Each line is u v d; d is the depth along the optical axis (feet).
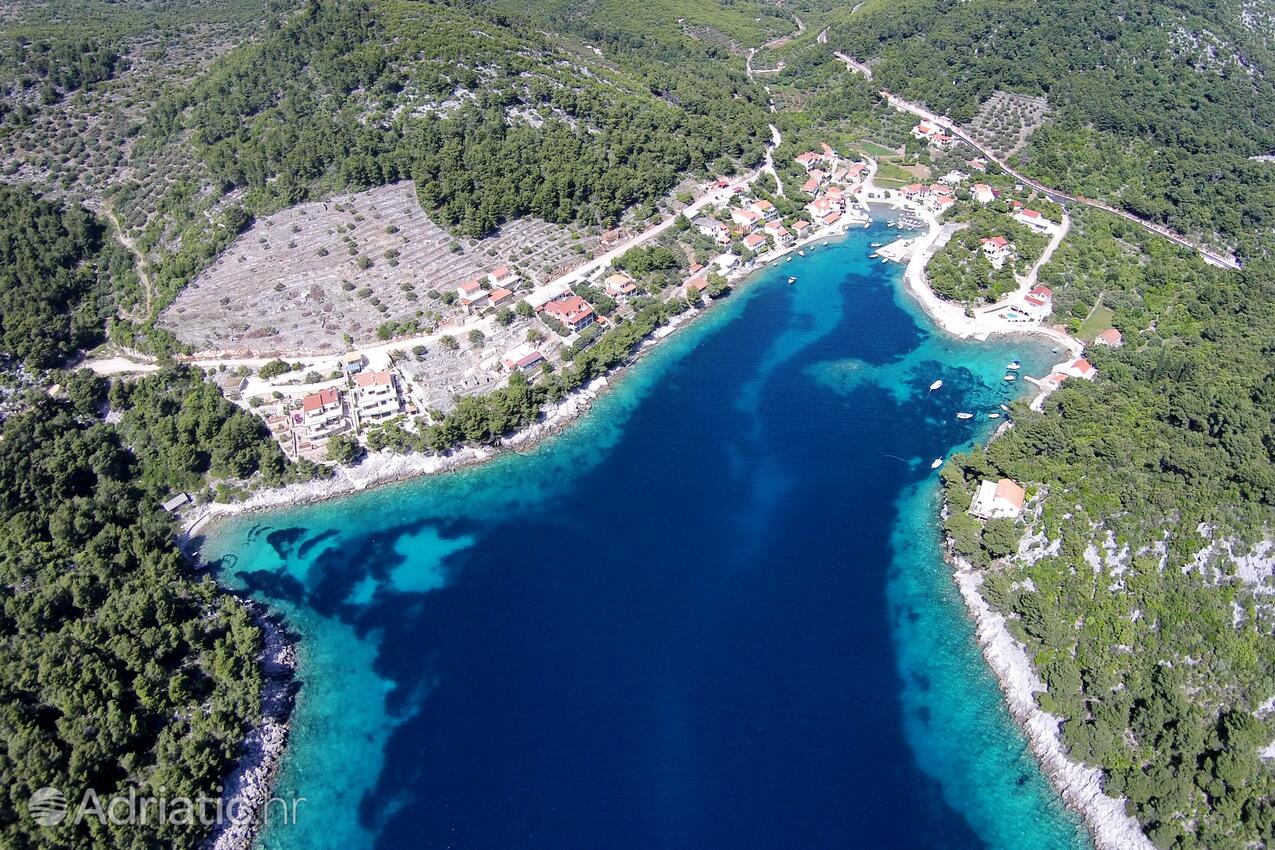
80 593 421.59
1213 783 349.61
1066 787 380.99
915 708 419.33
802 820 371.15
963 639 452.76
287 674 439.22
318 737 409.08
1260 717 374.22
